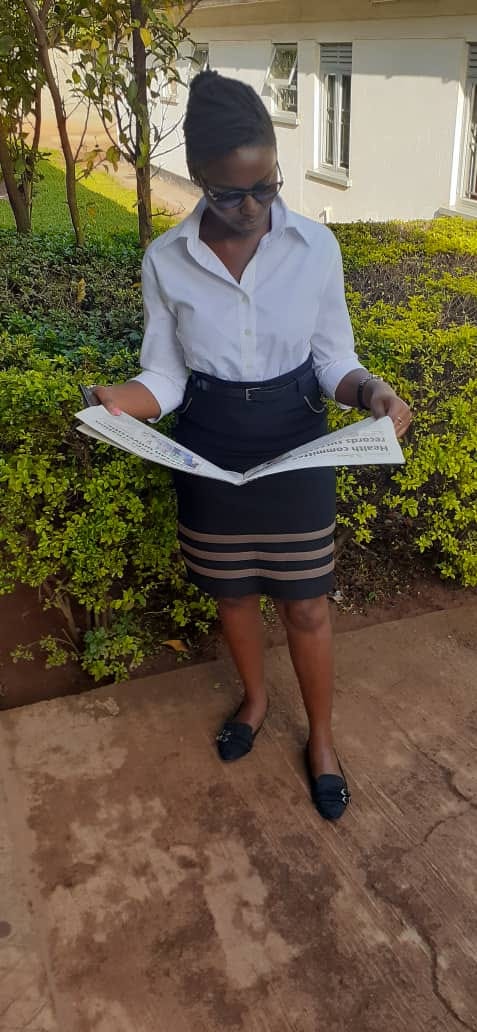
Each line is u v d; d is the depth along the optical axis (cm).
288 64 1210
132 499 284
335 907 221
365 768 264
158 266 212
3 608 350
